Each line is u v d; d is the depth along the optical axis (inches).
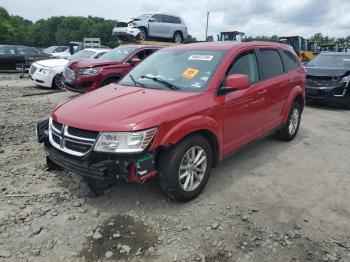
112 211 151.9
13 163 202.1
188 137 154.5
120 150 136.2
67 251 126.4
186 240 134.2
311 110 399.9
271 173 198.5
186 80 178.4
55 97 436.5
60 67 498.0
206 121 160.4
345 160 224.5
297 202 165.5
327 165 214.5
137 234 136.9
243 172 198.4
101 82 375.9
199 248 130.0
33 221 143.0
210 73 177.0
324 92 399.9
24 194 164.1
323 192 176.9
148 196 164.6
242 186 180.2
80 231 137.7
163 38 744.3
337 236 139.4
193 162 159.5
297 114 261.6
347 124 330.0
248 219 149.1
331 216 153.9
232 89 173.6
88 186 170.9
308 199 168.9
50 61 515.8
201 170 165.2
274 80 219.6
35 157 212.1
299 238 137.3
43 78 493.0
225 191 174.1
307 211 157.4
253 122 201.6
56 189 169.8
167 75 187.2
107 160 137.2
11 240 131.0
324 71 411.2
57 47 1067.9
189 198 160.2
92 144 139.7
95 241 132.1
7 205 154.3
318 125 321.7
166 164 148.3
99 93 178.4
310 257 126.8
